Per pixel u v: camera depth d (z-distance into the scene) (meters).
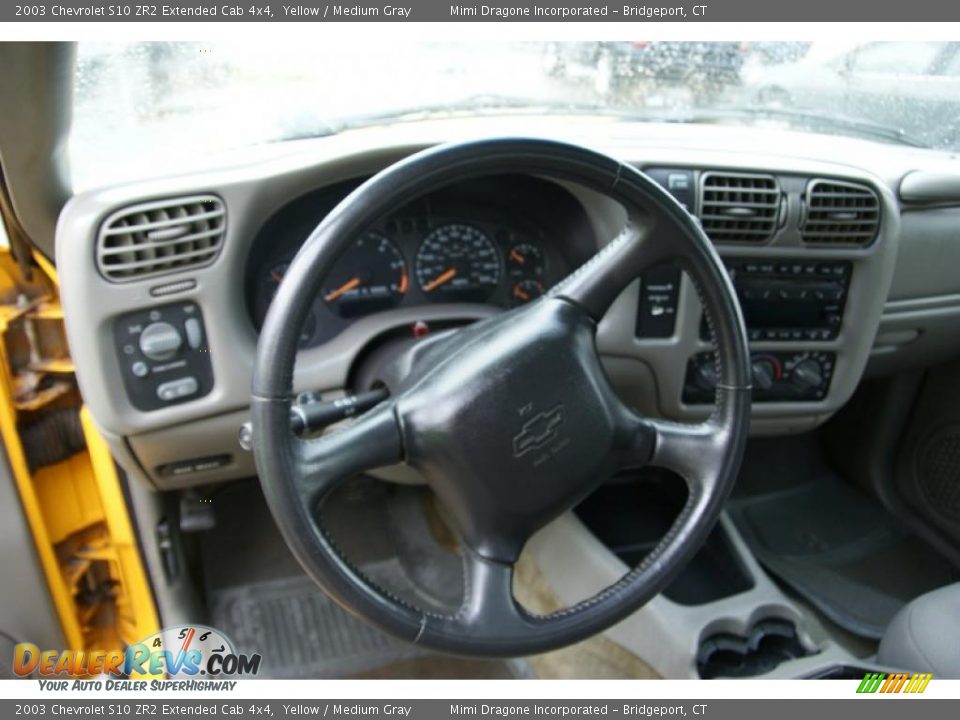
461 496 0.79
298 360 1.08
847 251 1.22
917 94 1.48
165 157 1.04
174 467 1.10
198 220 0.94
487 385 0.77
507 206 1.17
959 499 1.53
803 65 1.43
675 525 0.86
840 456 1.80
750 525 1.67
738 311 0.84
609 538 1.49
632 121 1.41
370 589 0.72
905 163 1.35
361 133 1.11
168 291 0.96
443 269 1.17
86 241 0.91
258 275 1.10
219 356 1.00
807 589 1.50
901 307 1.39
